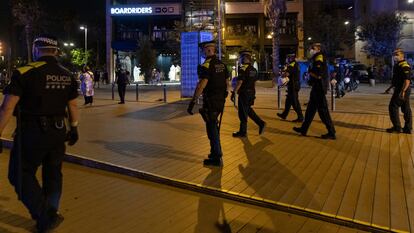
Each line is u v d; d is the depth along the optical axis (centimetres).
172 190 609
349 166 698
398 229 452
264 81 4525
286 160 739
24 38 5400
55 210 454
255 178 633
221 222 491
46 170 462
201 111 691
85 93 1822
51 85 434
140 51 4562
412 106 1722
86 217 507
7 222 488
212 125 696
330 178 631
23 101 429
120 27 5581
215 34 3847
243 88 938
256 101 1909
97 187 627
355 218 481
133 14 5325
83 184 643
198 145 874
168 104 1805
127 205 549
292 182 613
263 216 509
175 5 5262
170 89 3203
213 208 537
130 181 657
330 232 463
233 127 1099
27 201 438
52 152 454
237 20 5306
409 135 975
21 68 424
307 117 956
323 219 493
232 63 3666
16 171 435
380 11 4841
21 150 432
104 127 1136
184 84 2109
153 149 836
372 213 495
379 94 2341
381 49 4294
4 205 543
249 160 739
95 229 471
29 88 423
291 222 491
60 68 451
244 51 945
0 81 3544
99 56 6606
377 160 737
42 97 428
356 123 1165
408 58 4775
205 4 4831
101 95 2586
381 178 630
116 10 5350
